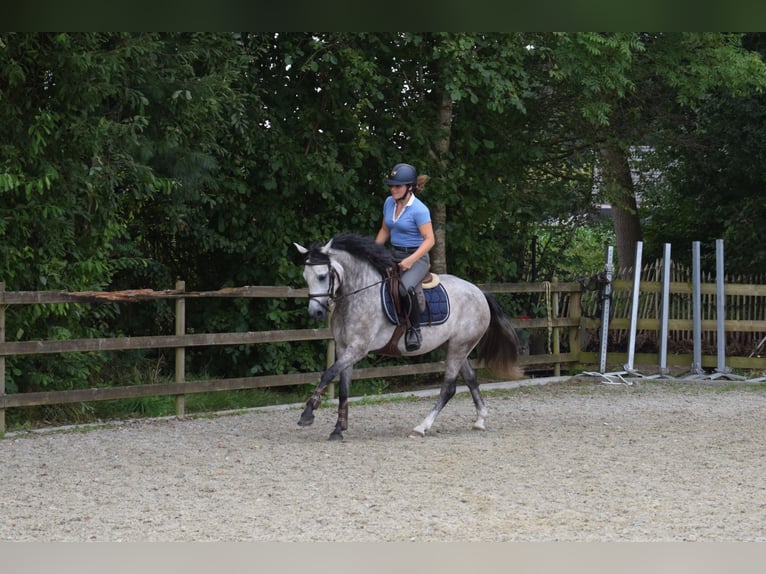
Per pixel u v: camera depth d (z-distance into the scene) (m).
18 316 10.48
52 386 11.03
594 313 15.79
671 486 7.64
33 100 10.55
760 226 18.80
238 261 14.09
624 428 10.65
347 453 8.96
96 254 11.22
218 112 11.95
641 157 20.36
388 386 14.68
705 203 20.31
